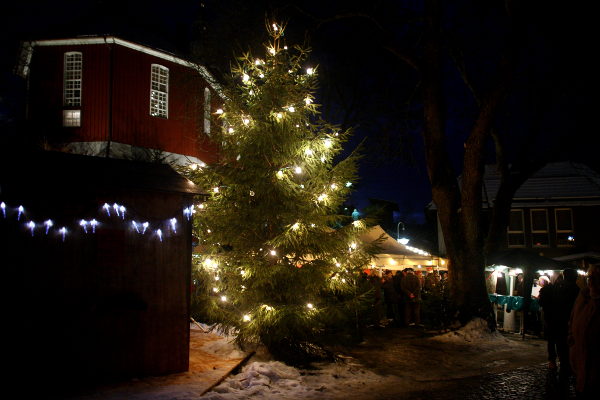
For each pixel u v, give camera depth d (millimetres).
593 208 30312
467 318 13648
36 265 6824
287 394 7430
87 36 19844
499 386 8078
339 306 9906
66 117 20203
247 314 9391
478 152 13898
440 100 14586
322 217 9727
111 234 7383
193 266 9789
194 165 10102
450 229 14406
